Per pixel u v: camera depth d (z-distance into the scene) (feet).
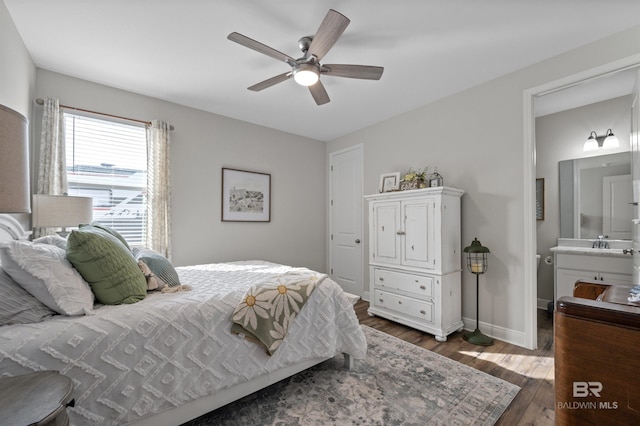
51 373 3.06
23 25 6.59
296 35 6.99
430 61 8.07
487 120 9.20
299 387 6.29
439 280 8.91
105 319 4.34
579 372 3.17
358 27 6.64
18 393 2.66
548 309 10.84
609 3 5.90
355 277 14.10
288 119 12.57
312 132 14.30
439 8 6.06
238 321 5.39
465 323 9.70
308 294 6.35
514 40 7.14
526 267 8.32
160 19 6.41
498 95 8.95
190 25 6.62
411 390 6.18
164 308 4.87
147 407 4.37
